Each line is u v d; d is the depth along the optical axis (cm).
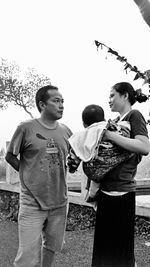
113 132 261
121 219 274
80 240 541
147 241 516
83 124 282
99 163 264
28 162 315
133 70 262
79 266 422
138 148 256
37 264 316
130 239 281
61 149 321
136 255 456
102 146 262
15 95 2144
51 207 318
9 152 326
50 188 315
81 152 265
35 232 313
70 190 759
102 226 279
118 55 266
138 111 276
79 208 629
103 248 280
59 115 318
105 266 278
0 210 766
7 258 450
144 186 765
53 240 331
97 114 275
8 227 646
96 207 291
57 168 318
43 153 313
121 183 271
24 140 315
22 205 317
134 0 219
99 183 276
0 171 858
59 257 457
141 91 281
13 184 729
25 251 311
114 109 293
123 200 272
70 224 632
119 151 264
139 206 537
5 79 2148
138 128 267
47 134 317
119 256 277
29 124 317
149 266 416
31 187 311
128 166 272
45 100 316
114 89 289
